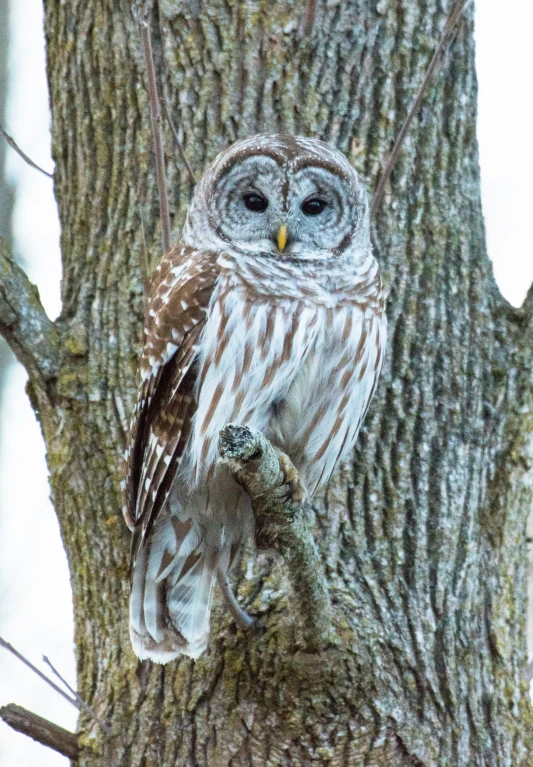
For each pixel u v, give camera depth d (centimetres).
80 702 938
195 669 942
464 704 966
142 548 1002
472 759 952
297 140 1039
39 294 1045
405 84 1084
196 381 991
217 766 905
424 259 1061
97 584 1013
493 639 1014
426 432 1028
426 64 1090
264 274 986
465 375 1049
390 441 1026
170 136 1077
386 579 986
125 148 1086
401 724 915
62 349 1035
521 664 1028
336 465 1016
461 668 980
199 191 1045
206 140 1073
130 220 1070
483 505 1048
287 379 977
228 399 977
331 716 897
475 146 1120
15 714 959
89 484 1020
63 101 1125
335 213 1020
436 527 1010
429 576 997
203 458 984
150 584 998
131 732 945
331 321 981
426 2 1099
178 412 993
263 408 985
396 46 1088
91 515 1019
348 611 948
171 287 1008
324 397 991
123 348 1036
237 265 992
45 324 1033
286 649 906
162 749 928
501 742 976
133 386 1027
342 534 999
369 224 1038
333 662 898
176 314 989
